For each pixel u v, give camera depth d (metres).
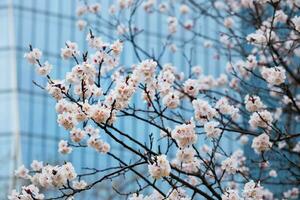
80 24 11.43
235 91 10.09
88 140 6.69
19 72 37.09
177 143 6.03
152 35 38.22
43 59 37.12
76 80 6.42
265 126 6.89
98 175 24.12
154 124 6.45
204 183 6.54
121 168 6.53
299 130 10.57
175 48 12.64
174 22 11.74
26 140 36.03
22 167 7.82
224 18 10.51
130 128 33.78
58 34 37.84
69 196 6.36
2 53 37.38
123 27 10.21
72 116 6.33
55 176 6.11
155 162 5.73
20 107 36.53
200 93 8.48
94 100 6.52
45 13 37.91
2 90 36.94
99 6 11.44
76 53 6.85
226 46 11.69
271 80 7.08
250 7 9.76
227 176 9.12
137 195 6.32
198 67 11.30
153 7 12.16
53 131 36.72
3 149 36.06
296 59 11.55
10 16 37.75
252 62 9.45
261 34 8.12
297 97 10.20
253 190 6.39
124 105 6.26
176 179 6.46
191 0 10.55
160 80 6.53
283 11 9.20
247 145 11.41
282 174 10.79
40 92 36.81
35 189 6.56
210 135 6.50
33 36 37.75
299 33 7.75
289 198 10.65
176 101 6.42
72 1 38.41
